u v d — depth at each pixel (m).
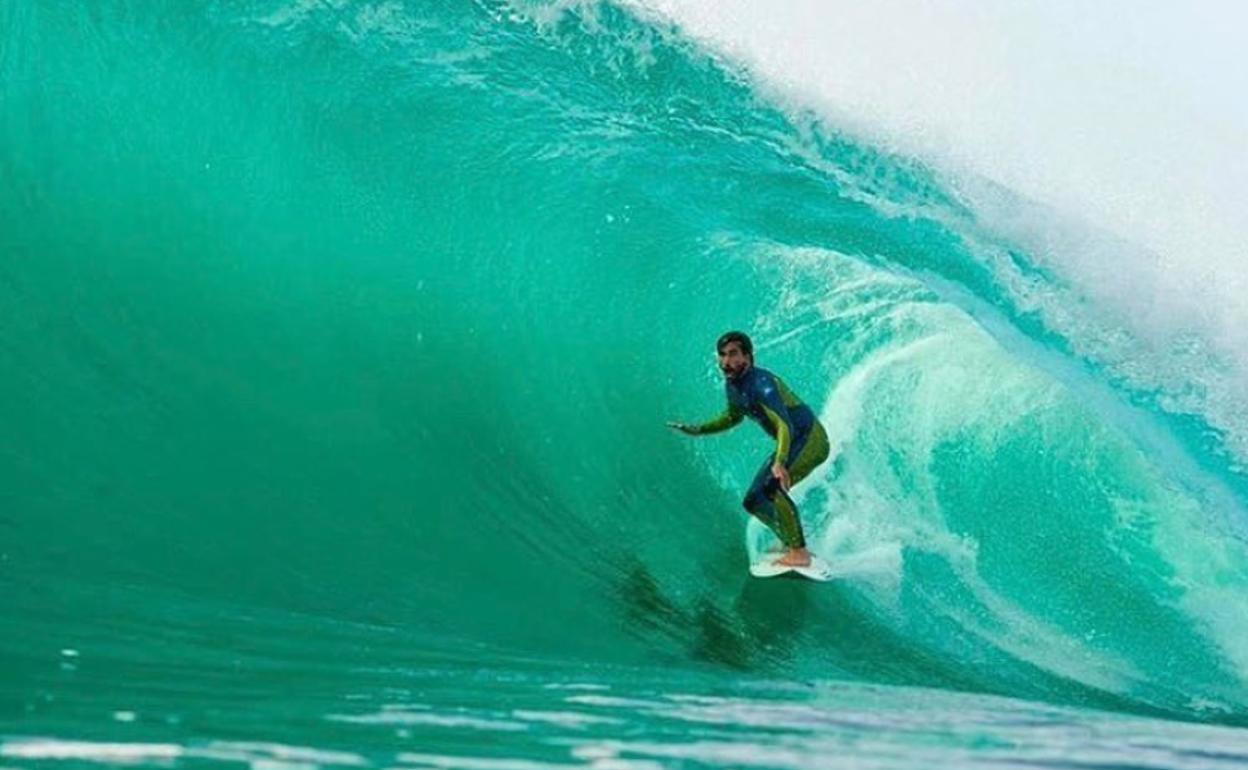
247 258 29.06
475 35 36.00
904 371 31.45
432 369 28.80
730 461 30.39
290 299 28.70
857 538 28.52
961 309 33.12
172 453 24.12
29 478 22.14
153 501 22.70
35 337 25.25
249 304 28.17
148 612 18.22
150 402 25.05
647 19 39.69
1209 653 27.52
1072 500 30.61
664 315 32.28
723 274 33.00
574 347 30.98
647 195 34.44
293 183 30.80
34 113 29.00
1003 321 35.06
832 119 40.56
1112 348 36.72
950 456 30.66
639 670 19.86
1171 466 33.06
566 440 29.19
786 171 37.94
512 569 24.75
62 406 24.05
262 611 19.67
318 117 32.12
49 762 10.37
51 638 15.97
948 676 24.36
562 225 32.81
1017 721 17.09
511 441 28.33
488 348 29.84
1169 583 29.55
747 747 13.09
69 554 20.25
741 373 26.31
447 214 31.91
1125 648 27.31
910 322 32.22
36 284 26.27
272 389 26.72
